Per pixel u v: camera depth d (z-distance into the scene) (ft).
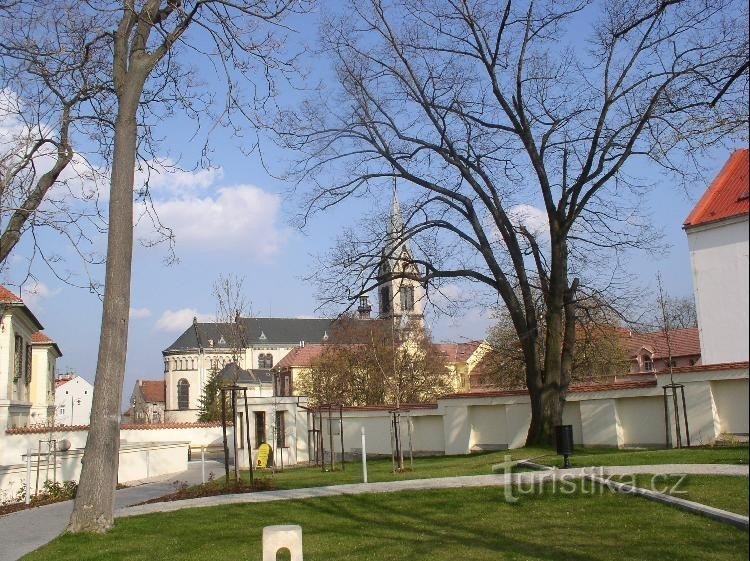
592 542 32.60
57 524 51.37
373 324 165.37
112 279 45.80
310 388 190.39
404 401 163.94
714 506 36.09
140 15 49.21
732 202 75.82
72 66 59.31
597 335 121.49
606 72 77.36
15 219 58.08
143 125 61.72
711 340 74.54
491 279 84.94
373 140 88.53
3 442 99.14
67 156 60.85
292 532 28.25
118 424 44.88
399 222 87.45
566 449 53.93
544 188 81.25
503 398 90.38
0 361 105.40
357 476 64.69
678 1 50.16
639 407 75.66
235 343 153.58
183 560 35.01
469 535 36.40
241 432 102.89
